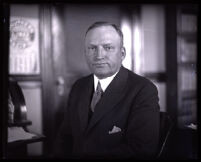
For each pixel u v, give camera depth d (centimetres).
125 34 274
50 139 245
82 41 258
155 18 283
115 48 116
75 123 126
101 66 117
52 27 243
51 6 239
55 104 250
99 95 122
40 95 245
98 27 116
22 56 234
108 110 114
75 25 251
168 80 287
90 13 256
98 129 113
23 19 232
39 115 246
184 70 279
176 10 269
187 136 207
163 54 289
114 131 111
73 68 256
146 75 286
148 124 107
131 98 114
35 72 241
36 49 241
